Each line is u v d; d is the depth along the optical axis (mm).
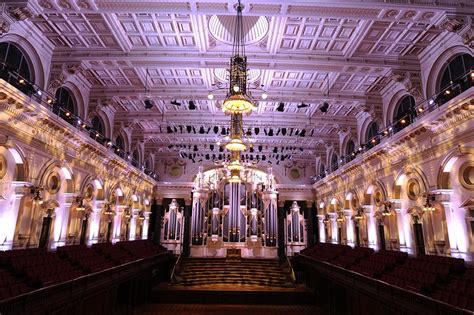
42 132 11867
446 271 9703
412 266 11531
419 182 12883
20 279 8711
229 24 12234
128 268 13039
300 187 26766
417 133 12188
